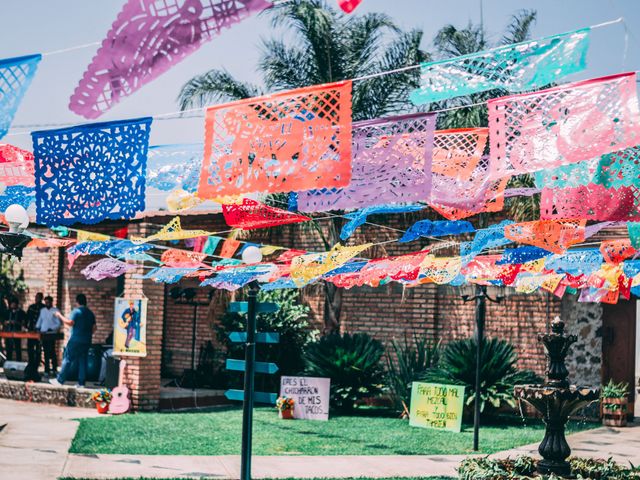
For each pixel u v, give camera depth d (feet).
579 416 53.62
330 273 31.40
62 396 54.03
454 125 46.57
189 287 63.62
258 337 26.50
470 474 26.53
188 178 19.75
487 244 23.06
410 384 53.21
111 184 16.49
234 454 37.91
